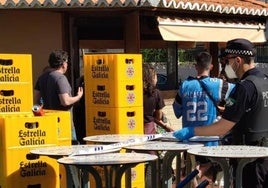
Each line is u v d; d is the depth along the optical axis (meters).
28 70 5.60
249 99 4.27
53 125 5.12
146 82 6.90
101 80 6.42
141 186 6.23
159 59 10.30
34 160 5.04
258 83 4.30
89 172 4.26
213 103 5.92
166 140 5.14
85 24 9.72
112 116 6.32
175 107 6.14
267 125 4.39
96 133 6.52
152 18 9.24
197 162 5.30
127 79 6.33
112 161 4.04
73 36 9.61
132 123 6.40
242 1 10.67
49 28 9.36
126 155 4.35
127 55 6.33
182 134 4.50
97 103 6.49
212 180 5.44
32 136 5.01
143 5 8.23
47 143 5.08
